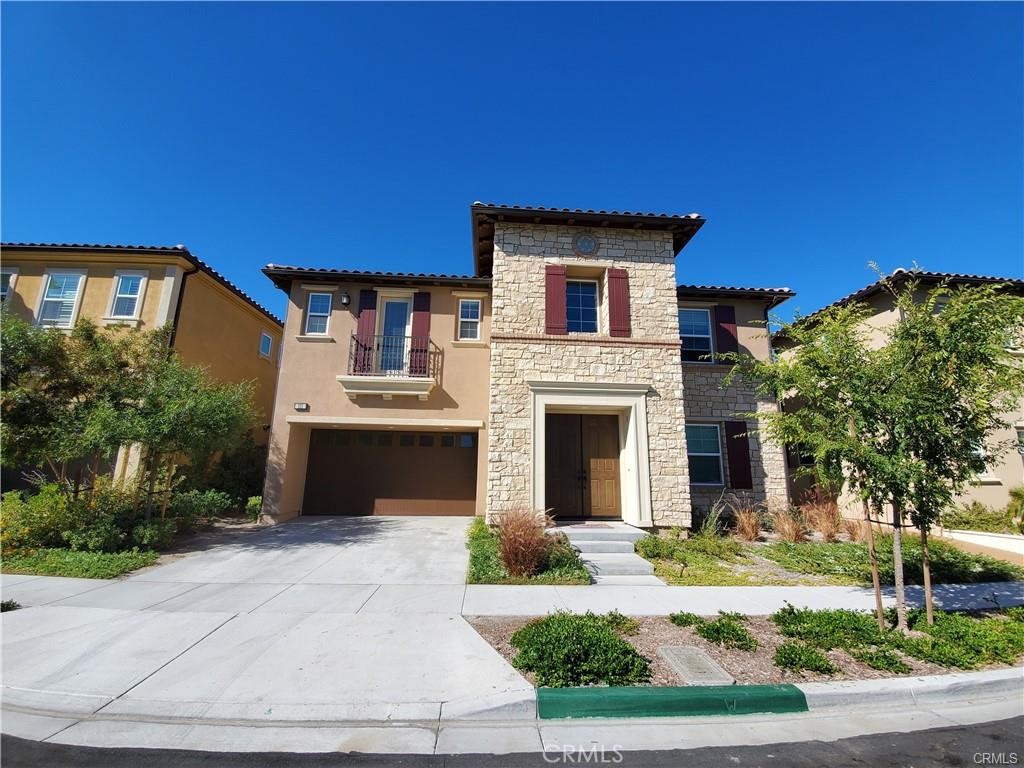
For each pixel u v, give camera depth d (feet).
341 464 44.16
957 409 17.10
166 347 32.35
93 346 29.27
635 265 37.91
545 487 35.27
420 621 17.75
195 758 10.41
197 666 14.03
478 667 14.15
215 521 38.68
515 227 37.70
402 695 12.66
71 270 42.47
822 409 18.79
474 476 44.45
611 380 35.60
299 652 14.99
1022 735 11.81
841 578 24.91
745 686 13.15
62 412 27.78
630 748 11.09
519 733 11.64
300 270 42.55
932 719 12.55
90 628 16.69
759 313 44.73
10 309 41.42
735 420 41.75
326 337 42.39
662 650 15.56
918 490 16.94
